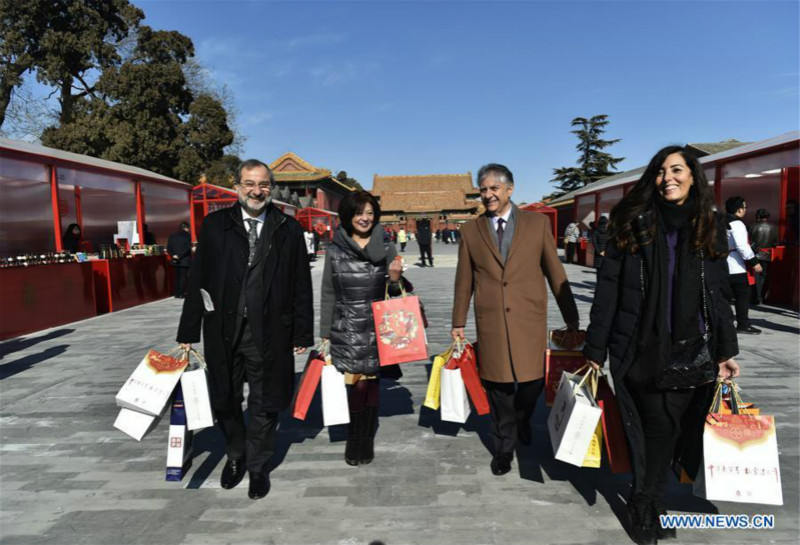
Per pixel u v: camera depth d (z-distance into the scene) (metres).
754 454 2.21
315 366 3.15
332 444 3.58
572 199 29.80
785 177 9.35
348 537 2.45
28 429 3.97
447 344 6.51
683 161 2.17
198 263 2.77
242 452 3.03
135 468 3.28
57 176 9.28
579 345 3.12
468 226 3.12
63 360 6.08
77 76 28.31
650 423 2.30
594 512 2.63
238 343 2.79
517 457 3.29
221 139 30.31
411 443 3.55
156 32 28.61
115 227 14.95
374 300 3.20
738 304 6.71
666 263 2.21
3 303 7.27
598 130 56.84
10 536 2.52
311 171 46.38
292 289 2.86
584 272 16.05
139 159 26.52
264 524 2.58
